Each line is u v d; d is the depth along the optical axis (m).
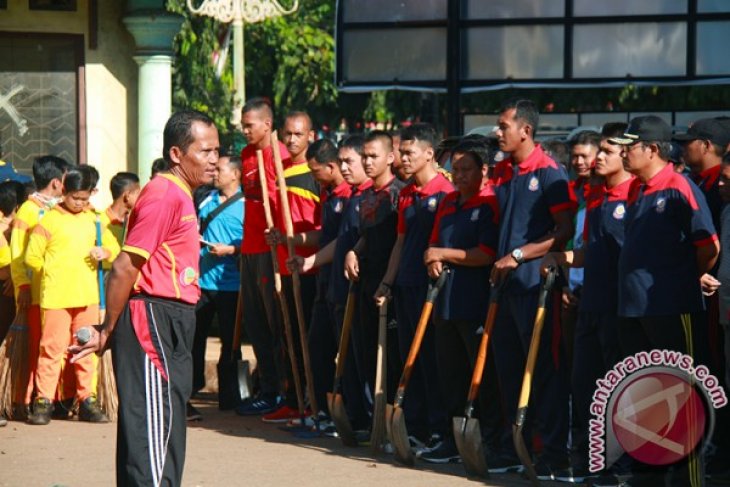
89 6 22.12
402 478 13.36
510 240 13.38
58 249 16.94
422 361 14.69
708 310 13.44
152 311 10.65
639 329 12.46
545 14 21.02
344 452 14.97
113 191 17.78
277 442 15.62
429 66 21.36
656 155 12.23
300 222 16.84
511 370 13.53
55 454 14.79
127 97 22.42
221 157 18.27
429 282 14.31
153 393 10.64
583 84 21.02
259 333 17.56
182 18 21.98
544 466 13.21
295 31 42.16
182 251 10.79
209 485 13.04
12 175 19.98
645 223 12.20
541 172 13.35
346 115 43.16
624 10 20.83
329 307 16.20
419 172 14.68
